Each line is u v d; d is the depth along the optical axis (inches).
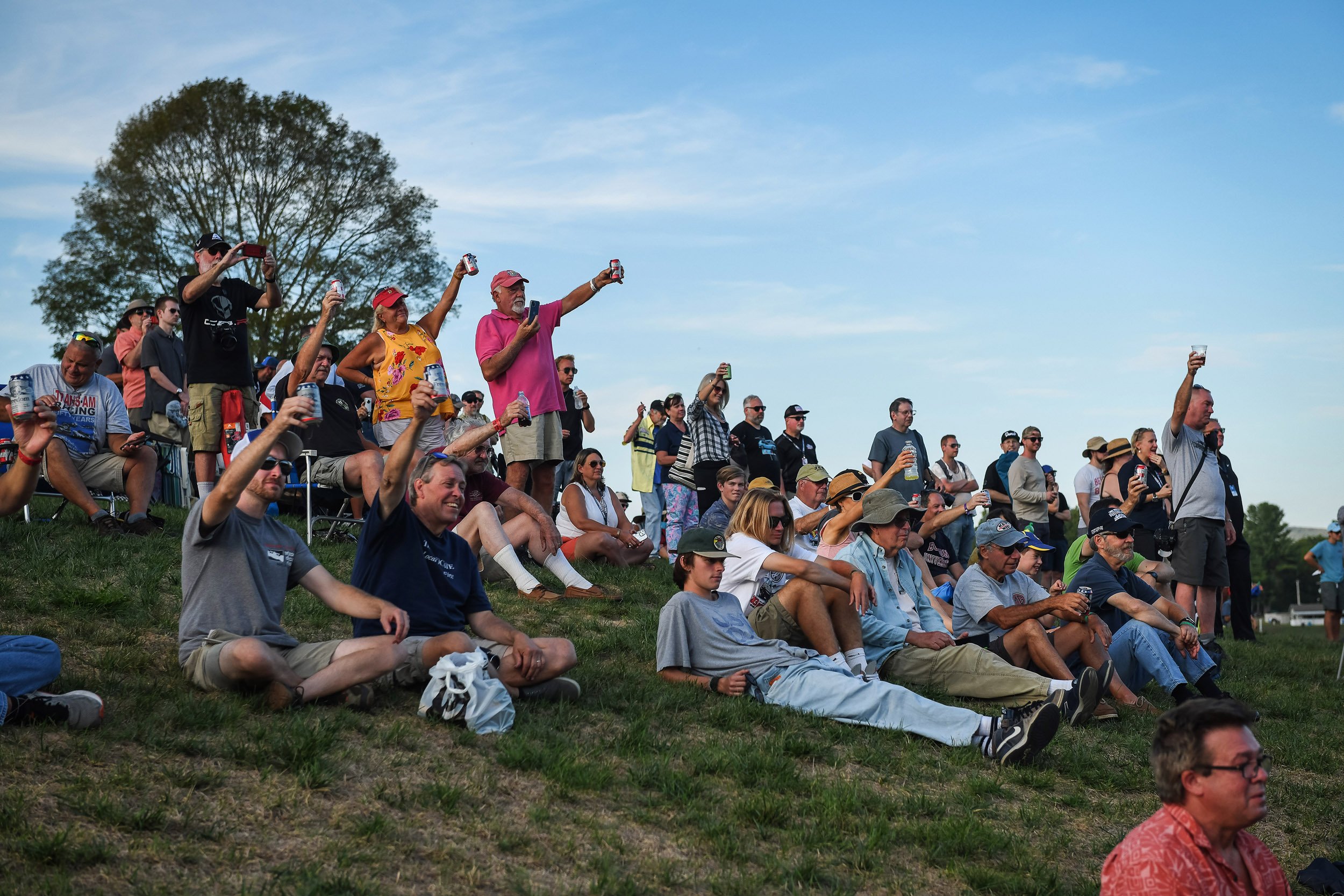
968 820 197.5
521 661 229.9
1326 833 228.8
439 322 401.7
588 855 168.1
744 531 288.2
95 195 1232.8
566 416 523.8
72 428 355.6
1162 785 129.3
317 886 143.4
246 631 215.0
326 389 398.9
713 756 211.9
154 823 155.4
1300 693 361.1
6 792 157.3
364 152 1294.3
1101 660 298.7
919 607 313.0
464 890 152.0
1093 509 331.0
